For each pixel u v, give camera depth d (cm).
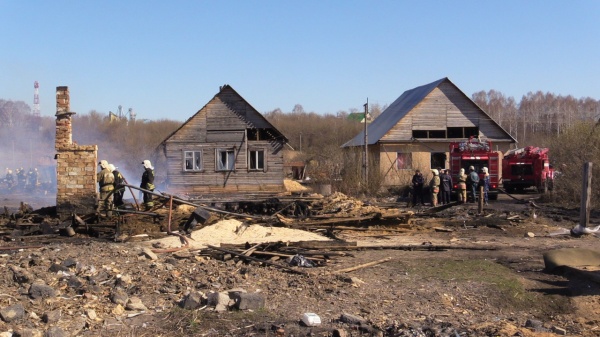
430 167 4259
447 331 692
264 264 1027
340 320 721
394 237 1521
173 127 7962
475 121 4372
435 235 1580
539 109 11688
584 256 1102
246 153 3794
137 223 1445
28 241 1268
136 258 988
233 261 1041
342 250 1234
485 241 1467
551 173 3588
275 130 3803
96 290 772
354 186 3481
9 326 622
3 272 820
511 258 1216
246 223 1502
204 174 3788
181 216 1508
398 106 4903
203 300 753
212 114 3797
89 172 1684
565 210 2392
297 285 880
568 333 742
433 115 4347
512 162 3631
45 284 757
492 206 2659
